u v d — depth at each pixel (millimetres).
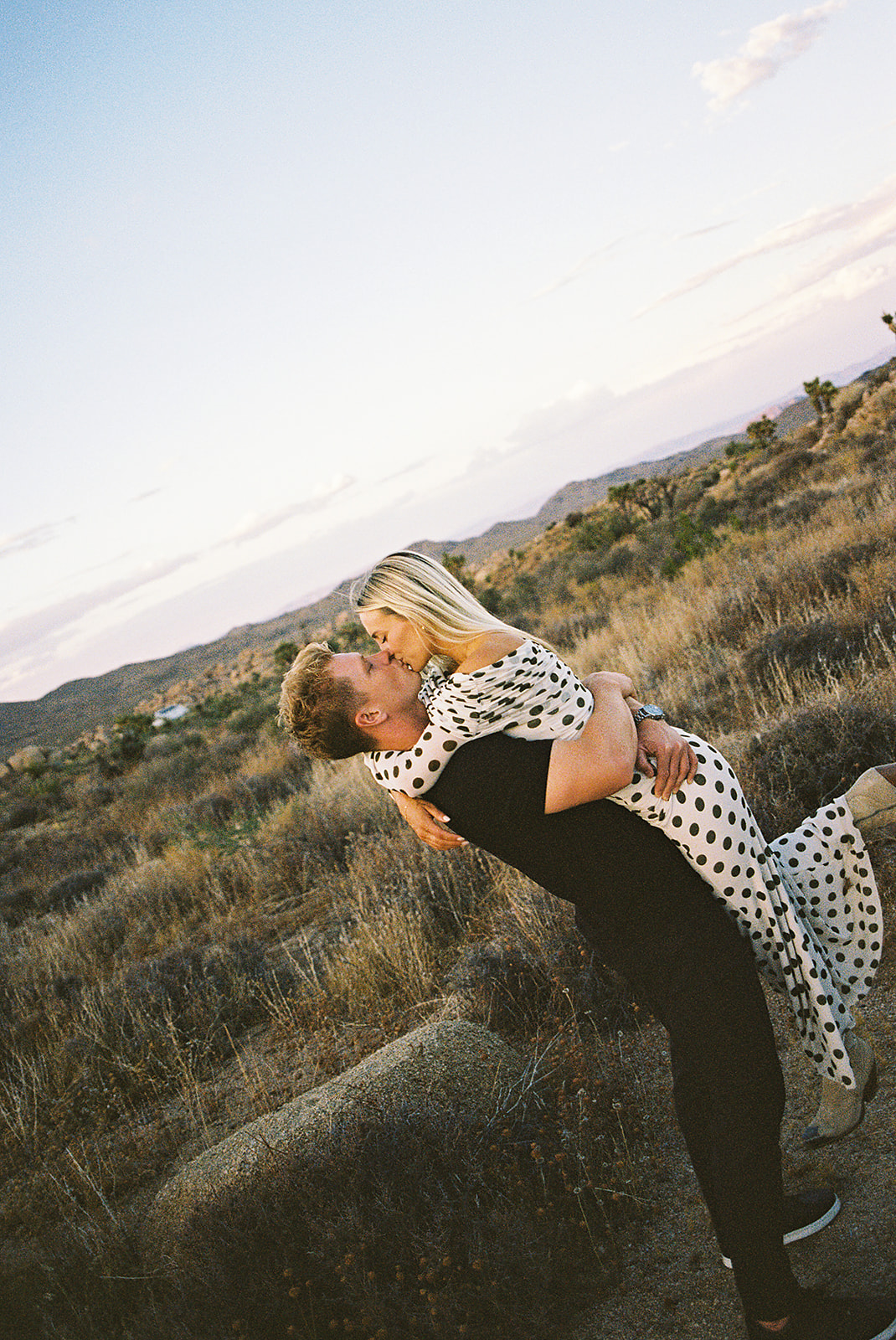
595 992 3465
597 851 1751
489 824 1734
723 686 6930
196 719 38781
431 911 4969
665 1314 2068
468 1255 2316
